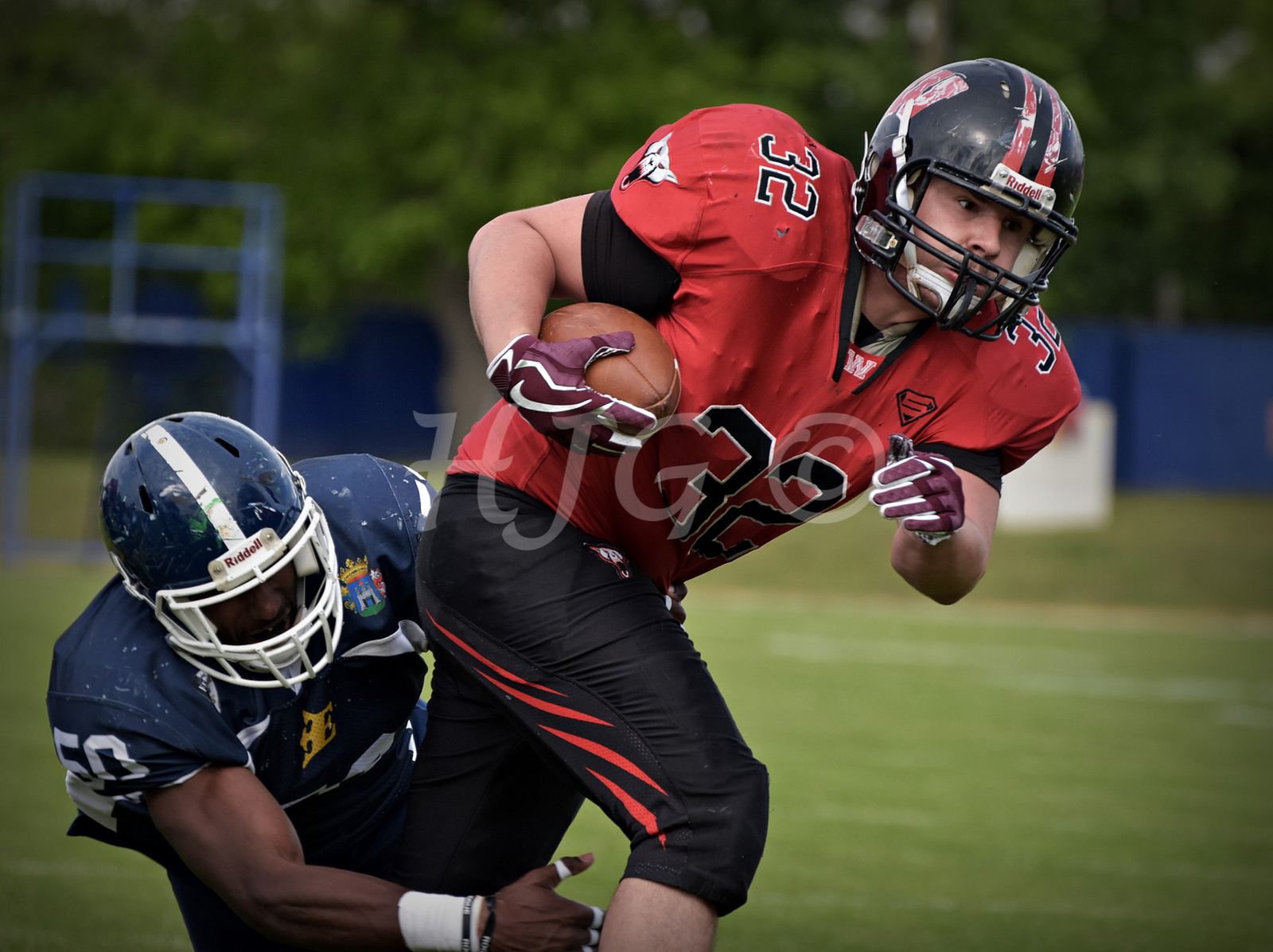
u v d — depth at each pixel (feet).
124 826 26.89
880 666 97.66
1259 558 154.61
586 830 53.47
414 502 30.07
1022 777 65.21
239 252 165.37
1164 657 107.96
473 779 27.91
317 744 28.17
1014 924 42.39
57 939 37.91
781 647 105.29
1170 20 245.86
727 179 25.58
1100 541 159.22
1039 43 220.84
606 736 24.81
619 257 26.43
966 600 139.03
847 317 25.88
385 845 31.45
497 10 228.84
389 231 212.64
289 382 256.73
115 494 25.91
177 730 25.31
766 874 47.60
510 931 23.84
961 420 26.76
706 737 24.34
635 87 212.23
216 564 25.49
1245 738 76.43
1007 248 25.36
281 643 26.55
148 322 147.43
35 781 56.44
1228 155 282.36
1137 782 64.95
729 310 25.61
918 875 48.03
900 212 24.91
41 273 232.94
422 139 217.36
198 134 223.30
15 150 241.35
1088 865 49.90
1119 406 219.20
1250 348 218.18
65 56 268.82
